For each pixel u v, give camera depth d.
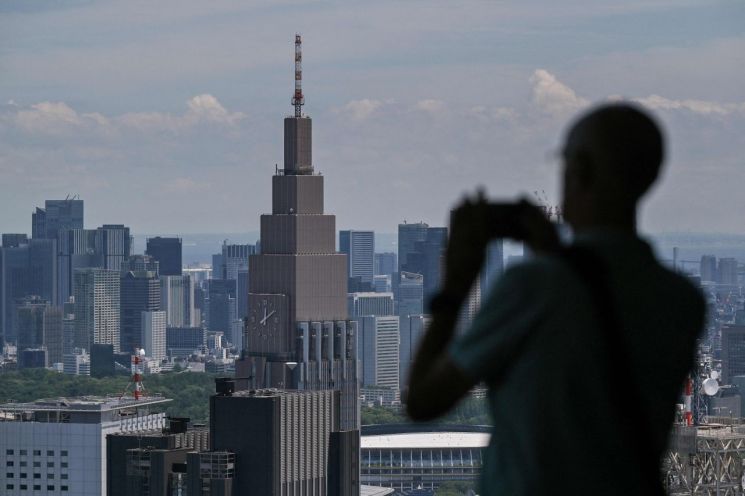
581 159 5.30
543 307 5.00
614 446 5.00
